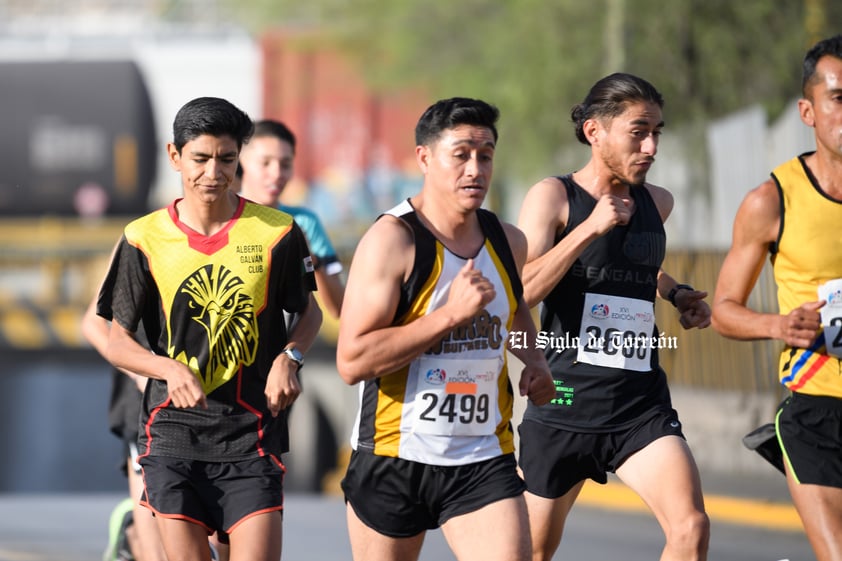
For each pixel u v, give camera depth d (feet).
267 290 62.80
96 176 377.91
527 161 273.95
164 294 62.28
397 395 58.18
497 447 58.90
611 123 67.82
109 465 276.41
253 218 63.16
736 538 125.08
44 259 289.33
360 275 57.00
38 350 282.77
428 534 126.72
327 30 331.57
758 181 179.42
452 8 289.74
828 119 59.16
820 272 59.67
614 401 68.85
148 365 60.80
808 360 60.08
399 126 379.55
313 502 157.89
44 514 144.25
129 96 376.48
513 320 61.82
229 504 61.26
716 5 240.53
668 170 248.93
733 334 60.34
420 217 57.93
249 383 62.54
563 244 65.82
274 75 376.27
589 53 253.65
